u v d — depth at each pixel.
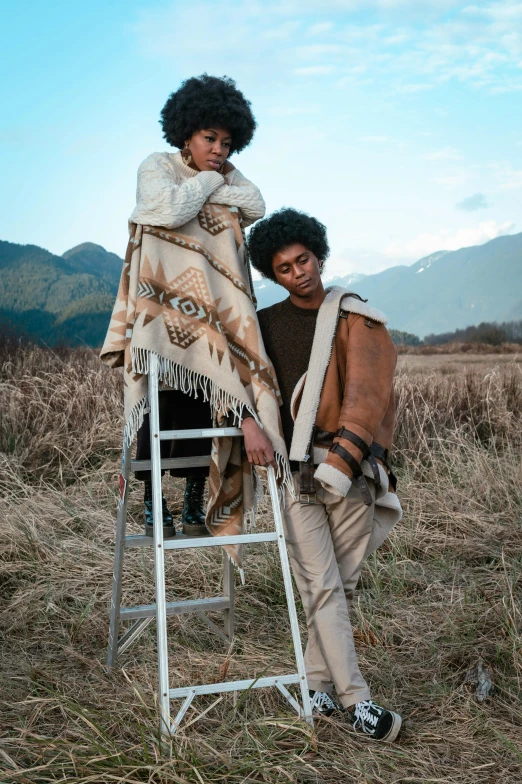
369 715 2.65
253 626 3.80
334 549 2.95
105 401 7.61
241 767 2.40
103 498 5.79
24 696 2.97
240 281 2.93
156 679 3.15
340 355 2.83
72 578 4.27
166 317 2.81
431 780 2.42
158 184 2.79
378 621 3.69
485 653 3.36
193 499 3.28
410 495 5.48
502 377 8.37
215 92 2.91
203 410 3.25
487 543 4.78
